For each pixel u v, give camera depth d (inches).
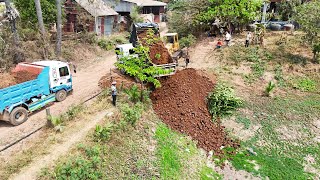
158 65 733.9
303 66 887.7
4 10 918.4
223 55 987.9
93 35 1218.6
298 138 621.0
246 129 649.0
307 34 949.2
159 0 2202.3
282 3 1296.8
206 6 1218.6
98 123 547.8
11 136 510.0
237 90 788.6
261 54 962.1
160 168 497.0
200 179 507.5
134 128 565.6
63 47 1058.1
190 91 709.9
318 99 750.5
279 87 808.9
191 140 600.4
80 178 411.2
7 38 848.3
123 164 478.3
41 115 597.9
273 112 697.0
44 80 615.2
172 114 648.4
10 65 800.9
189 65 956.0
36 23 985.5
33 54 907.4
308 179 519.5
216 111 690.8
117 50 877.8
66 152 458.0
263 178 525.0
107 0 1679.4
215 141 615.2
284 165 554.9
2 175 403.2
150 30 844.0
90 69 951.6
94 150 460.1
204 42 1168.8
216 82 813.2
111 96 678.5
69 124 549.6
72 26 1349.7
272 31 1212.5
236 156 578.2
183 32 1300.4
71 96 700.7
